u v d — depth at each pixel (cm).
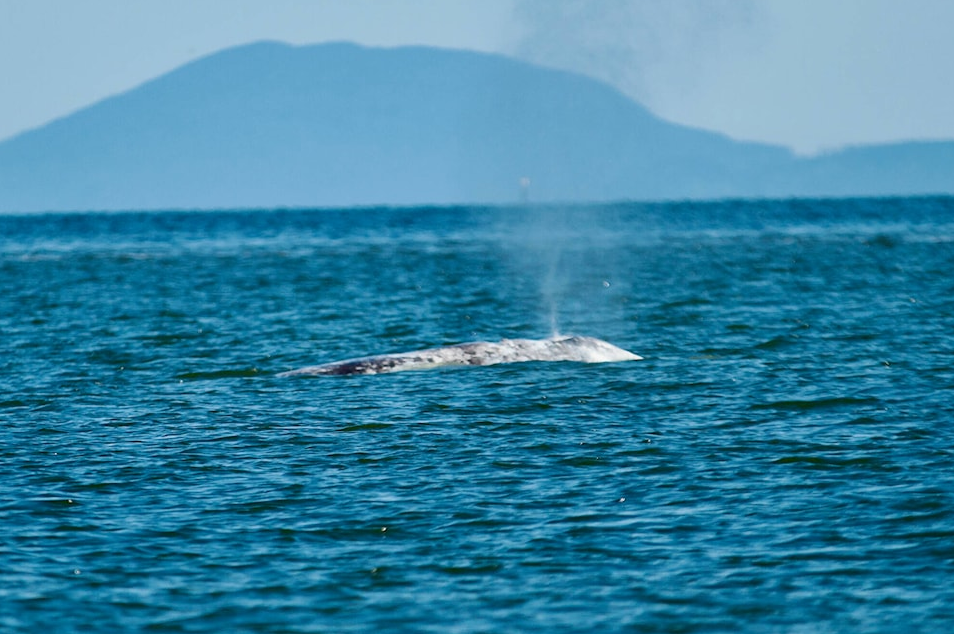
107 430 9712
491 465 8369
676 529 6894
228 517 7238
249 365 13288
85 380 12369
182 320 18000
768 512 7162
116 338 15875
